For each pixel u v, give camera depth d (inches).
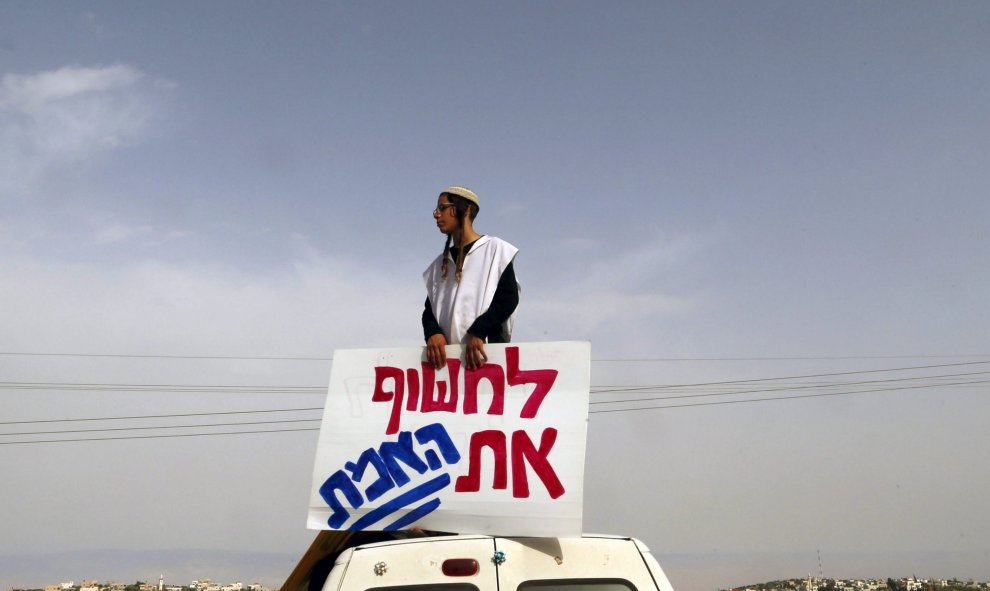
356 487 158.2
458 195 185.3
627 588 132.1
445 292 183.5
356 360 167.9
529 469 151.8
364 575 131.0
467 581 130.8
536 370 158.4
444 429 158.2
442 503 152.9
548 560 133.8
